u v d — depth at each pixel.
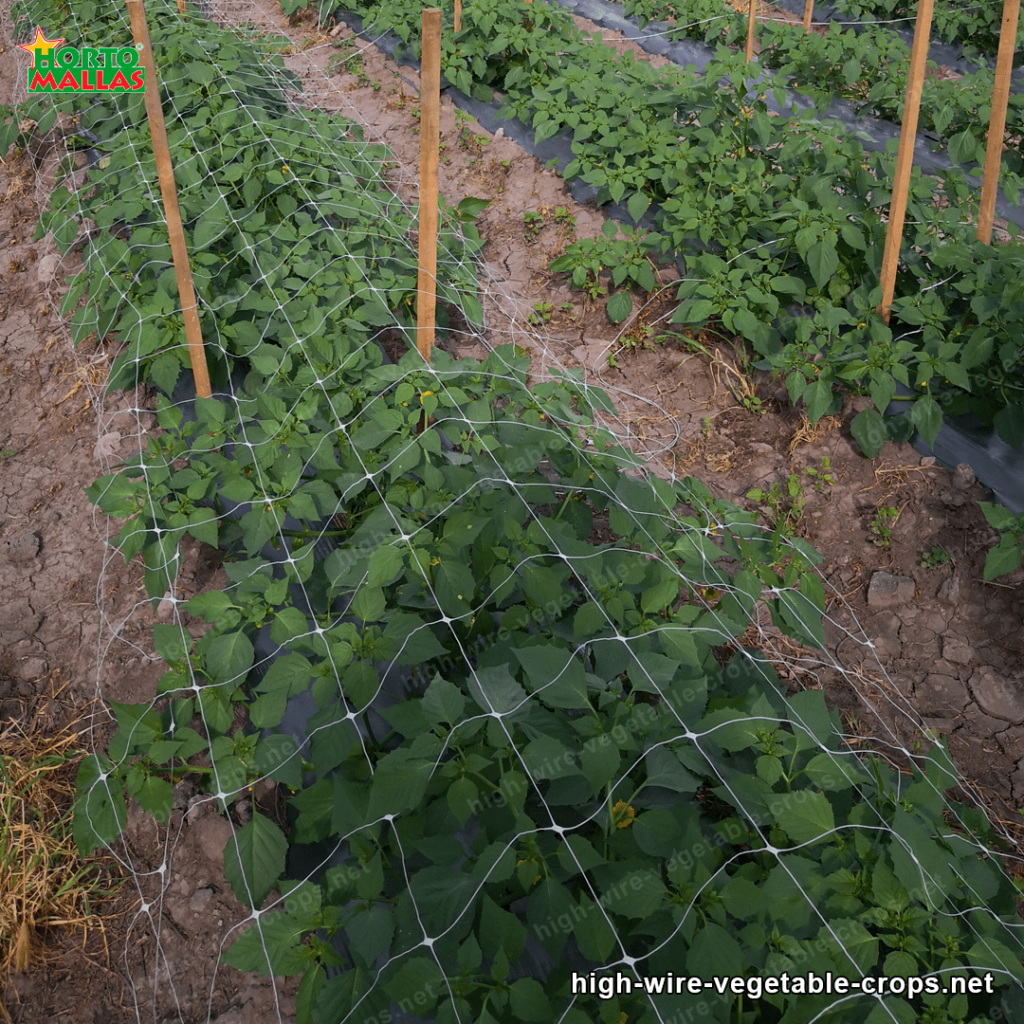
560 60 6.96
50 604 3.73
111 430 4.43
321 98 7.50
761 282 4.66
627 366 4.88
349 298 4.24
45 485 4.29
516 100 6.68
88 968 2.63
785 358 4.33
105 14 7.19
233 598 3.03
